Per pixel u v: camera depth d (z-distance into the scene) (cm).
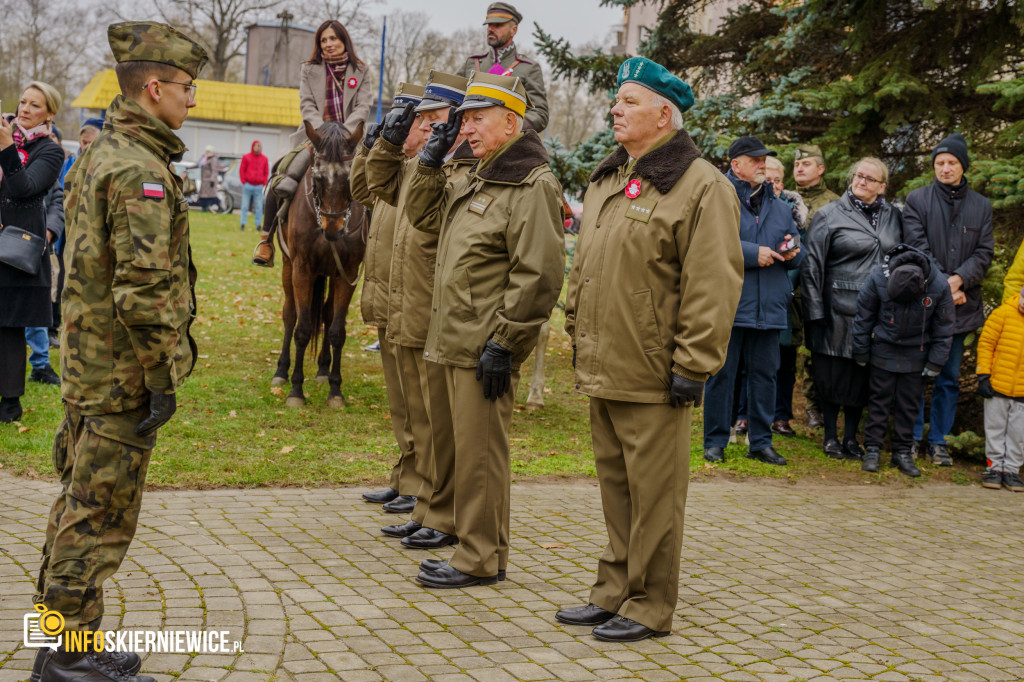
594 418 377
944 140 679
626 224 353
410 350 480
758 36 981
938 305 661
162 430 642
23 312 615
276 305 1240
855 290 686
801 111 868
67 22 5572
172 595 376
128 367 288
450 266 411
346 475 581
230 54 4500
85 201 285
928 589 445
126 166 280
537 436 730
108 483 288
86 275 284
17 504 474
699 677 333
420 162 421
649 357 350
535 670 330
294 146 806
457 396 410
